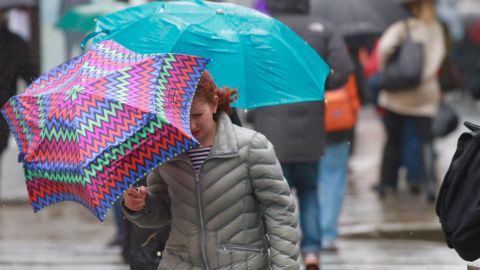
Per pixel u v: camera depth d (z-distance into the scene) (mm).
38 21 26641
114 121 10164
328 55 20172
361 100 27969
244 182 11336
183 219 11453
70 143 10234
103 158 10039
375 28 28938
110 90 10406
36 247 24375
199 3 13641
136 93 10414
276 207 11422
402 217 27859
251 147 11328
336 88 20281
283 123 19562
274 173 11359
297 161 19625
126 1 28672
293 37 13602
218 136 11328
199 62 10898
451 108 34406
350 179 34250
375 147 43844
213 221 11359
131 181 10125
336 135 23375
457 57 47312
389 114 31047
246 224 11391
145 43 13148
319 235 20031
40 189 10727
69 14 28016
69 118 10250
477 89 34500
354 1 28938
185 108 10664
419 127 30703
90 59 11031
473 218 11500
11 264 22297
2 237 25797
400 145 31672
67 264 22312
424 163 30703
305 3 20219
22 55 18719
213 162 11305
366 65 33125
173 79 10727
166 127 10180
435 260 22594
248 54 13188
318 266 19906
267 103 13211
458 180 11594
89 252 23672
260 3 21141
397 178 32000
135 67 10641
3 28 19344
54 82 11086
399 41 29875
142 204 11180
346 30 28391
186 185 11336
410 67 29797
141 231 14117
